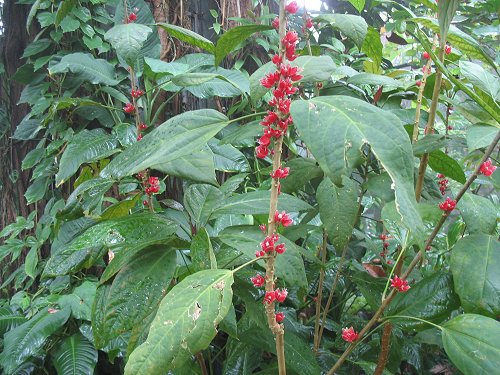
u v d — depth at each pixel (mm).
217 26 1643
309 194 1356
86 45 1642
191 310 533
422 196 961
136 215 773
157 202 1278
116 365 1439
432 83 967
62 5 922
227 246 826
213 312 532
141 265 731
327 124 481
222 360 1257
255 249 702
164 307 549
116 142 1055
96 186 834
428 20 821
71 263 813
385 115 499
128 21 976
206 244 681
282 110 538
